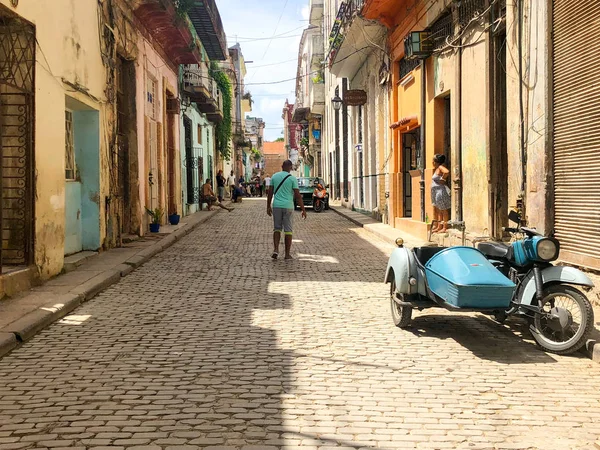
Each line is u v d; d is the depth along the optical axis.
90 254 10.85
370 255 12.23
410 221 15.11
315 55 38.62
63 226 9.21
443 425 4.01
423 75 13.75
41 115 8.31
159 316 6.98
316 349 5.71
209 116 29.31
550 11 8.06
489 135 10.09
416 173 14.59
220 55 25.77
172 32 16.72
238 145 53.81
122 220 14.15
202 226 19.02
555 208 8.06
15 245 8.04
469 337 6.21
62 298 7.39
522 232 6.14
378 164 19.55
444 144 13.16
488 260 6.19
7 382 4.79
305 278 9.58
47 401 4.38
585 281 5.55
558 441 3.79
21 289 7.70
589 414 4.22
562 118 7.88
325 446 3.67
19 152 7.96
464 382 4.85
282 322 6.74
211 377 4.90
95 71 10.97
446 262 6.08
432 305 6.31
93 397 4.46
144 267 10.59
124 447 3.63
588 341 5.55
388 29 17.20
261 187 51.00
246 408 4.26
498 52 10.08
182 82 21.62
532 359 5.47
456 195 11.80
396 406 4.33
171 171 19.94
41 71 8.30
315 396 4.50
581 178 7.43
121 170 13.84
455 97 11.70
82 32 10.20
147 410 4.21
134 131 14.20
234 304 7.65
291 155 91.50
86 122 11.20
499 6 9.81
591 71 7.16
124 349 5.68
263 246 13.81
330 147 36.34
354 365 5.25
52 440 3.73
